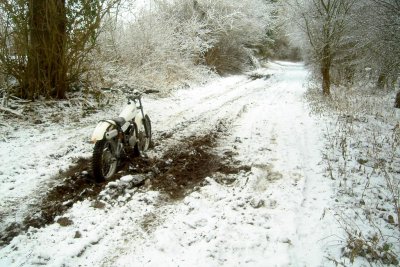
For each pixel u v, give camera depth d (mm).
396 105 11562
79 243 3545
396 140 6910
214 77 18703
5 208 4203
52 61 8430
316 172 5617
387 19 8641
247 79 20484
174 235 3744
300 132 8008
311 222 4129
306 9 14422
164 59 14461
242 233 3842
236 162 6031
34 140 6504
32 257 3305
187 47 16938
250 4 21734
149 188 4871
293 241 3732
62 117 7926
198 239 3723
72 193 4672
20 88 8180
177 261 3354
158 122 8523
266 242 3705
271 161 6062
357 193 4824
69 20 8508
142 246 3586
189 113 9695
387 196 4734
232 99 12523
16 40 7809
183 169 5629
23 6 7633
